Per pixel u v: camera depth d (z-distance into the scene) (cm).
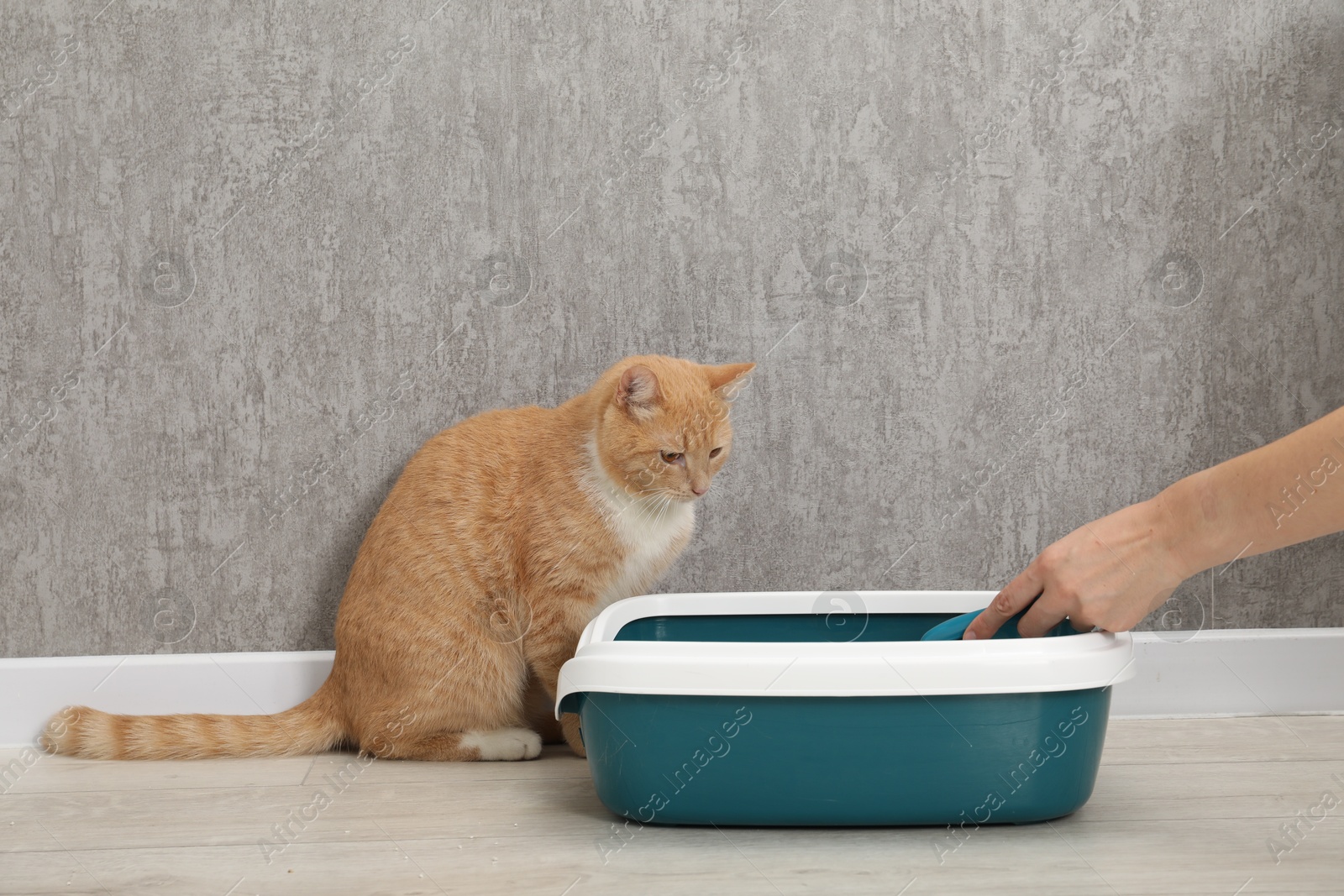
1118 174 176
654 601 150
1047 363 177
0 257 163
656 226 171
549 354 171
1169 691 175
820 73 171
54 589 166
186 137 164
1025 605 118
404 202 168
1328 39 176
